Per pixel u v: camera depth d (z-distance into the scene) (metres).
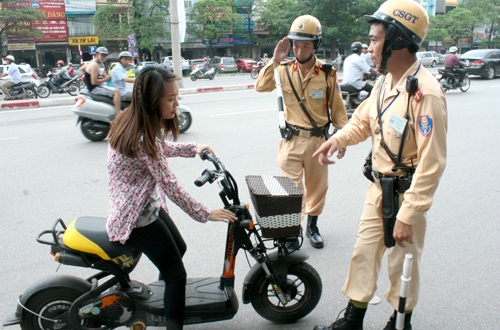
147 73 1.94
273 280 2.44
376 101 2.22
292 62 3.55
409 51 1.99
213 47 45.84
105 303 2.24
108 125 7.26
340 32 37.88
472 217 4.24
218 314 2.41
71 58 41.03
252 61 34.56
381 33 1.98
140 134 1.97
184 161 6.10
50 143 7.23
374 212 2.29
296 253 2.48
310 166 3.60
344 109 3.64
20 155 6.48
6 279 3.14
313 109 3.51
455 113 10.00
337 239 3.81
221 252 3.55
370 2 37.28
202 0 41.28
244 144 7.05
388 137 2.12
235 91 15.41
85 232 2.16
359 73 9.02
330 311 2.77
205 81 24.55
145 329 2.34
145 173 2.09
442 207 4.50
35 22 38.06
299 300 2.63
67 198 4.73
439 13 56.72
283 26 40.66
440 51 54.75
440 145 1.93
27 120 9.48
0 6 36.03
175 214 4.31
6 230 3.95
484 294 2.93
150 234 2.15
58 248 2.17
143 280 3.11
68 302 2.28
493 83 17.38
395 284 2.29
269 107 10.94
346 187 5.14
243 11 45.16
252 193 2.29
